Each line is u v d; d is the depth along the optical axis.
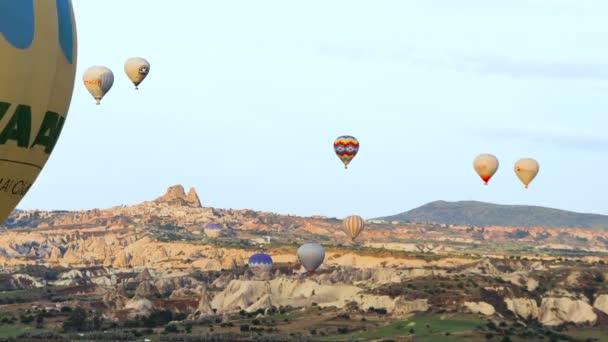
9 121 55.09
